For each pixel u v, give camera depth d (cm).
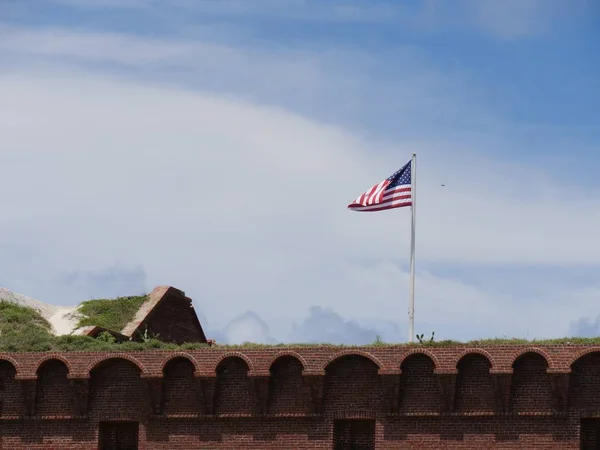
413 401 8200
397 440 8181
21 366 8525
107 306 9888
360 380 8275
